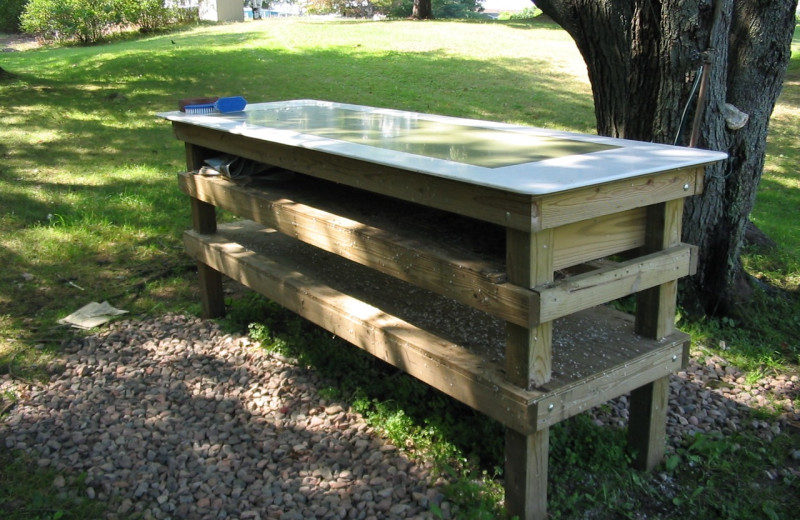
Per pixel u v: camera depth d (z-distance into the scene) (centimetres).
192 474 286
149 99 1032
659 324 273
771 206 691
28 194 616
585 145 279
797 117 1012
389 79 1210
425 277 255
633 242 258
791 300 466
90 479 281
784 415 343
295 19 2411
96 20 1961
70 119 905
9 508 264
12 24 2338
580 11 405
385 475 282
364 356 369
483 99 1075
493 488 274
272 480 281
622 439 303
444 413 320
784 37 404
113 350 391
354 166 272
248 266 368
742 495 284
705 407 348
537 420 230
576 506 269
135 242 541
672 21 374
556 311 223
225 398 342
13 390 348
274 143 321
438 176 226
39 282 471
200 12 2452
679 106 390
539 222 209
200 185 398
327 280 351
